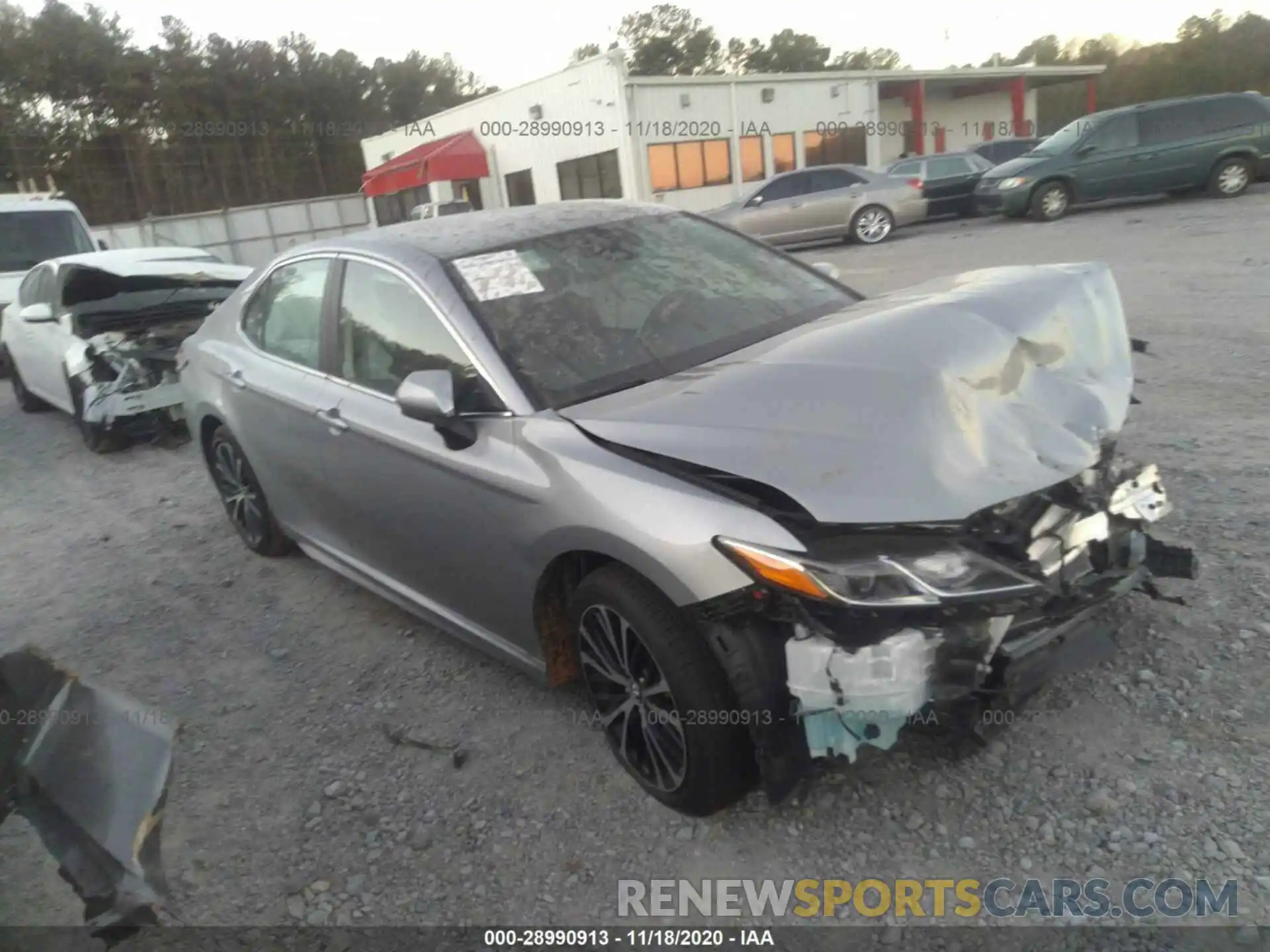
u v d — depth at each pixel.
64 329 8.13
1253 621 3.31
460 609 3.54
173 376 7.78
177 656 4.30
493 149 30.22
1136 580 2.93
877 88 30.05
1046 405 2.90
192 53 54.12
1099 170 16.22
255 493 4.99
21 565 5.68
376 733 3.51
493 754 3.29
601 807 2.97
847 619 2.33
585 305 3.43
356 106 60.41
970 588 2.32
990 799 2.75
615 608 2.73
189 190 53.47
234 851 3.00
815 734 2.53
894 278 12.40
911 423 2.55
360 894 2.77
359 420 3.61
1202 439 4.99
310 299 4.14
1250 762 2.72
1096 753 2.85
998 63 36.69
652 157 25.92
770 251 4.12
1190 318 7.64
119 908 2.16
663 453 2.64
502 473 2.98
